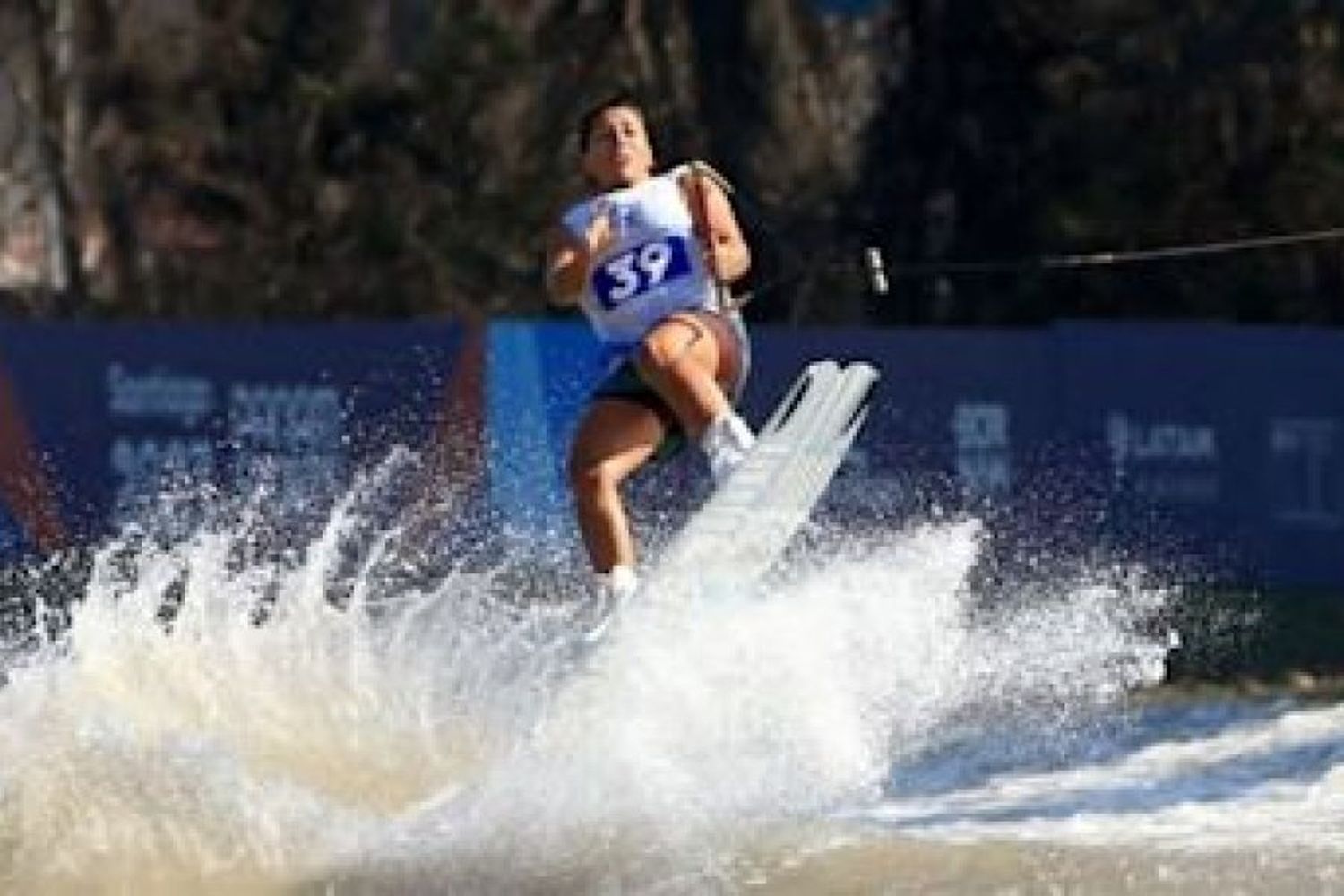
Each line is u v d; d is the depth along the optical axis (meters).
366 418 70.62
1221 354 76.81
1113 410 76.12
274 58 107.88
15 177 114.75
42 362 69.56
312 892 30.98
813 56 112.06
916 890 30.67
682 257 35.41
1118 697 44.94
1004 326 103.94
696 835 32.00
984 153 105.94
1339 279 102.88
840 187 108.12
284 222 107.12
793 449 34.31
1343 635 70.06
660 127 108.00
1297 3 105.12
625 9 108.62
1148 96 104.56
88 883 31.34
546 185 106.62
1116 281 103.88
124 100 109.38
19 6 112.19
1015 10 105.31
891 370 74.50
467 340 70.88
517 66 107.44
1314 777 39.34
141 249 109.56
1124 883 30.67
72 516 69.00
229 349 70.81
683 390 34.75
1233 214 103.38
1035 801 38.03
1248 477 76.75
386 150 106.62
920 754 42.66
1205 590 75.06
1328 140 103.38
